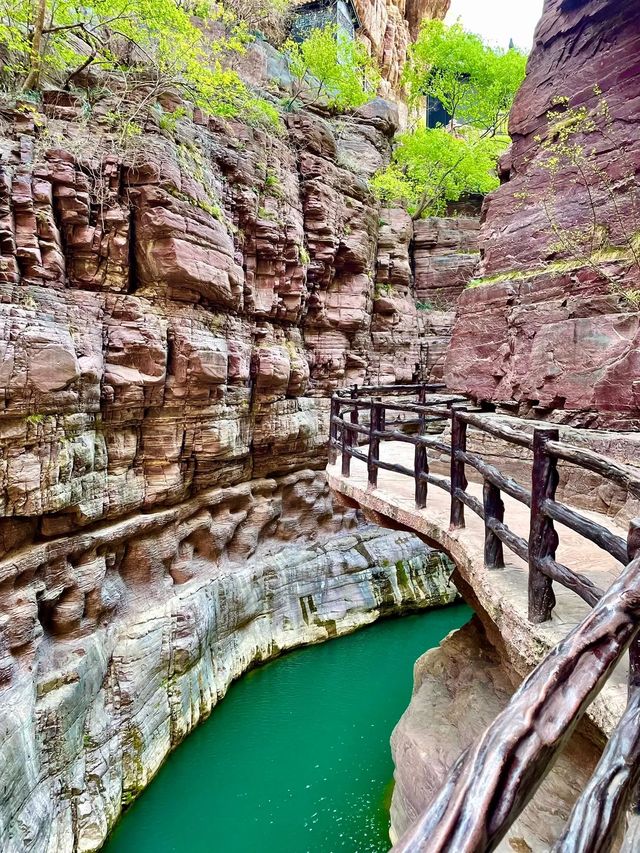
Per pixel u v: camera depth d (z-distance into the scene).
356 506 7.60
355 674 12.05
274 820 7.96
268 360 12.36
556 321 6.31
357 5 23.34
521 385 6.74
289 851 7.42
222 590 11.62
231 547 12.82
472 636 6.88
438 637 13.90
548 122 6.92
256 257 12.59
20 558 7.65
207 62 12.61
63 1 9.26
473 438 7.35
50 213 8.22
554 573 2.93
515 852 3.72
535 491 3.10
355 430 7.34
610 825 1.19
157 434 10.03
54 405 7.77
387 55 26.55
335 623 13.88
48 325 7.83
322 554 14.62
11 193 7.79
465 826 0.96
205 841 7.64
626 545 2.31
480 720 5.43
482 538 4.54
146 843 7.64
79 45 10.03
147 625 9.57
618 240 5.85
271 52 16.88
